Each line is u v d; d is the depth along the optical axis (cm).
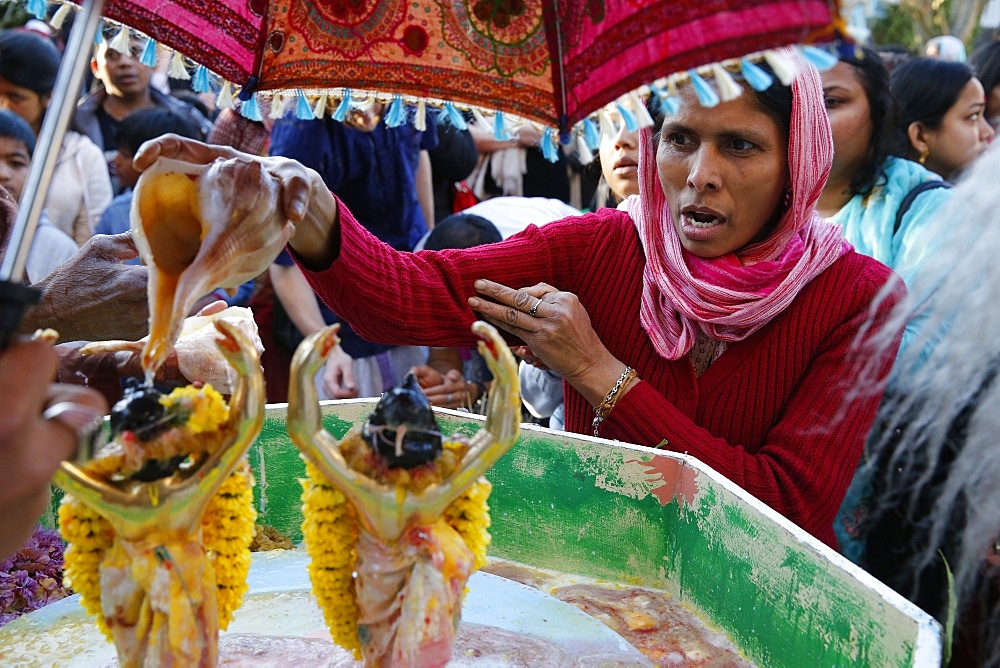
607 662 100
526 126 120
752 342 145
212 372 113
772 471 135
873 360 138
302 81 116
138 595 80
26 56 268
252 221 86
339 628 88
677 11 89
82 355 109
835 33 79
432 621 81
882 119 202
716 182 135
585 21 102
